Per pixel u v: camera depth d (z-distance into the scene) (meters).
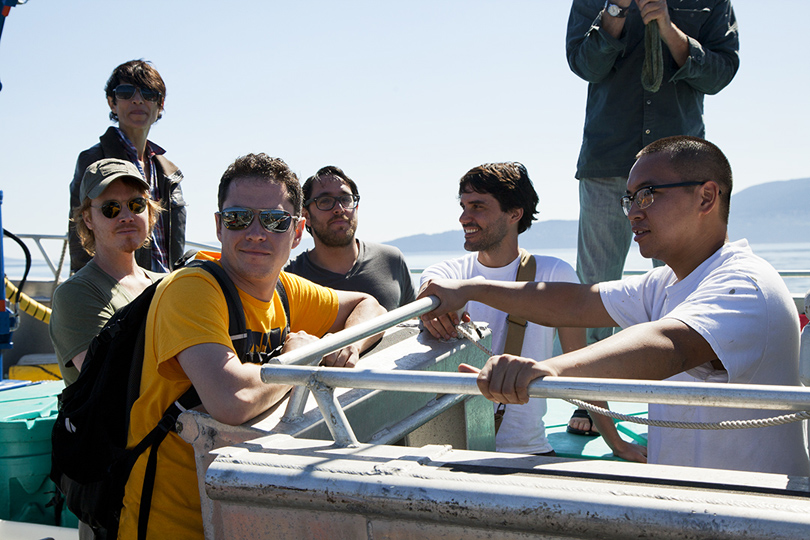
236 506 1.23
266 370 1.37
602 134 4.13
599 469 1.14
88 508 1.78
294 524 1.18
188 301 1.79
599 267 4.31
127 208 2.84
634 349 1.52
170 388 1.78
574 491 1.00
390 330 2.50
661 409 1.91
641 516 0.94
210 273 1.91
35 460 3.14
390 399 1.81
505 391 1.24
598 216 4.26
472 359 2.36
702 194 1.89
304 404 1.57
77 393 1.86
